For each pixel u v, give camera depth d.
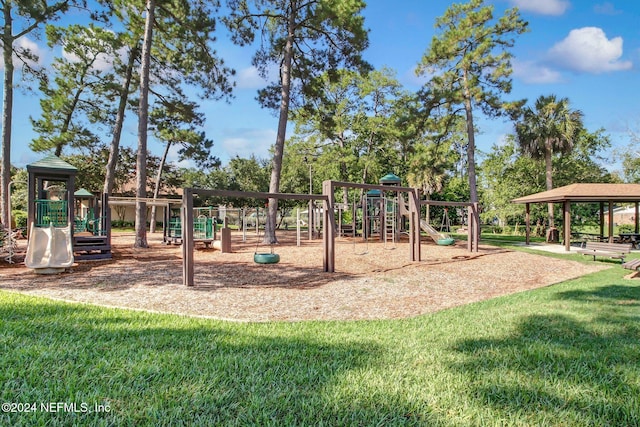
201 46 15.45
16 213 21.48
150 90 18.06
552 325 4.32
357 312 5.34
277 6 15.30
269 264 9.59
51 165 10.20
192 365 2.92
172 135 21.61
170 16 14.63
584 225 26.59
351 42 14.84
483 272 9.29
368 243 15.04
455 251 12.99
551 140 22.84
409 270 9.12
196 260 10.40
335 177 32.41
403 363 3.05
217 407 2.26
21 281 7.29
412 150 27.28
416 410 2.26
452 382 2.67
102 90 18.94
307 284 7.28
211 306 5.50
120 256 11.37
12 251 10.52
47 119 18.25
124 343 3.47
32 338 3.52
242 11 15.15
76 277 7.74
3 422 2.04
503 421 2.13
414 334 3.99
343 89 30.81
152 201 15.34
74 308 4.97
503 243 18.27
